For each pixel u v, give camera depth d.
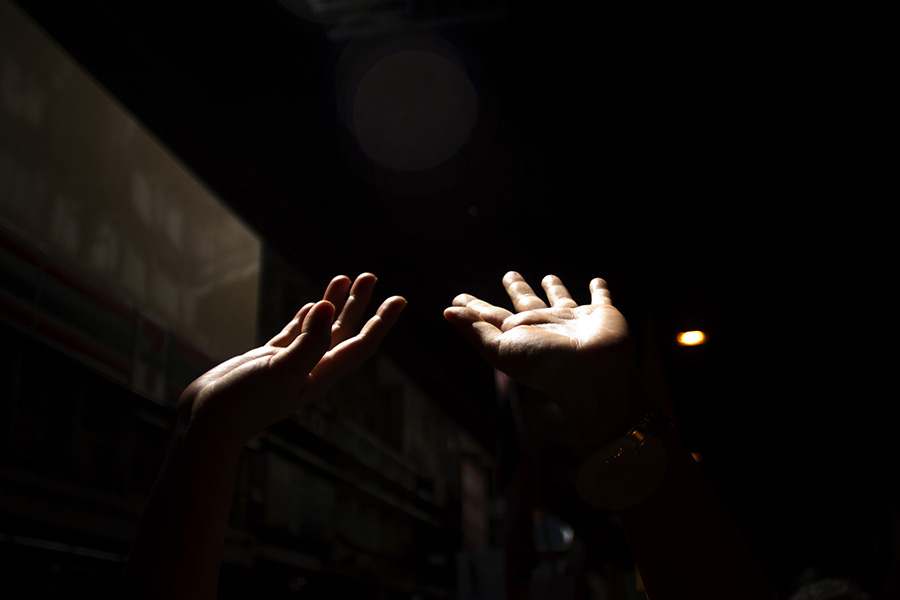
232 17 3.34
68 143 5.67
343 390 11.62
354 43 3.75
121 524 6.21
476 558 2.18
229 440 0.61
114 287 6.12
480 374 7.64
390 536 13.73
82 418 5.88
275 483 9.34
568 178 3.84
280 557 9.34
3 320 4.75
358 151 4.40
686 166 3.25
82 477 5.80
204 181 4.24
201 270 7.66
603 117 3.58
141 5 3.01
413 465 14.66
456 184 4.63
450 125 4.21
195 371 7.33
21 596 4.92
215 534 0.58
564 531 1.67
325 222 4.89
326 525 11.12
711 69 3.16
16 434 5.10
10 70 5.04
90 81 5.94
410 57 3.81
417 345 7.07
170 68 3.39
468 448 17.30
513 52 3.65
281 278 9.54
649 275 2.91
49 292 5.25
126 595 0.54
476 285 5.46
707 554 0.48
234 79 3.63
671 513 0.49
